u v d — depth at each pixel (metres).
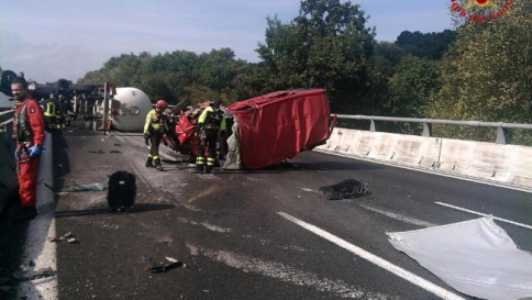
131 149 16.17
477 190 9.86
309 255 5.62
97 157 13.83
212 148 11.57
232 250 5.75
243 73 45.53
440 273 5.15
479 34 22.69
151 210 7.57
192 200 8.32
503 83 21.16
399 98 47.62
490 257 5.76
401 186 10.08
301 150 12.59
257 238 6.22
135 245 5.86
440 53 80.19
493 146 11.77
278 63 42.41
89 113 25.80
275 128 12.23
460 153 12.57
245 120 11.88
